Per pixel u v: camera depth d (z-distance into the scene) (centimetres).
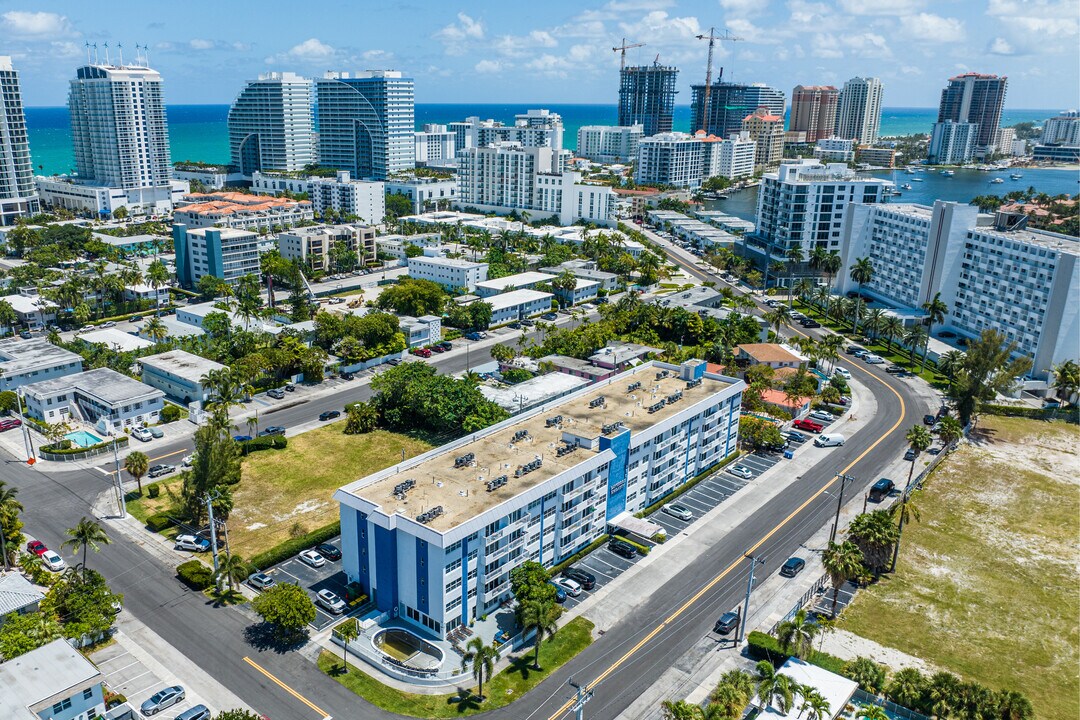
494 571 12150
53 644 10350
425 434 18788
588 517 14062
